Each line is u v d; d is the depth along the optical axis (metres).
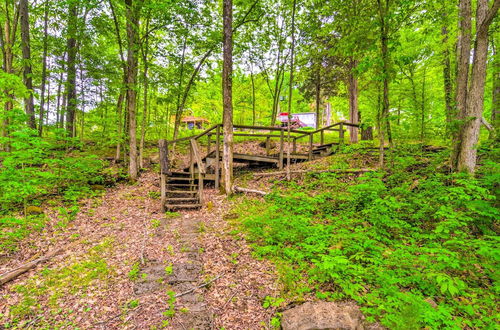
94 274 3.55
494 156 5.07
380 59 5.77
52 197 6.53
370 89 9.96
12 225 4.78
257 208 6.01
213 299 3.03
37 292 3.17
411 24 6.34
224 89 7.19
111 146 12.99
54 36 9.34
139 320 2.71
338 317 2.45
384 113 6.19
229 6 6.90
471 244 2.95
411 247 3.32
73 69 9.59
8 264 3.73
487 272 3.06
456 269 3.27
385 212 4.32
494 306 2.60
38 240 4.49
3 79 4.79
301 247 3.94
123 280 3.42
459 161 5.29
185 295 3.11
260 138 15.05
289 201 5.84
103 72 9.05
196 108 21.03
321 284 3.12
